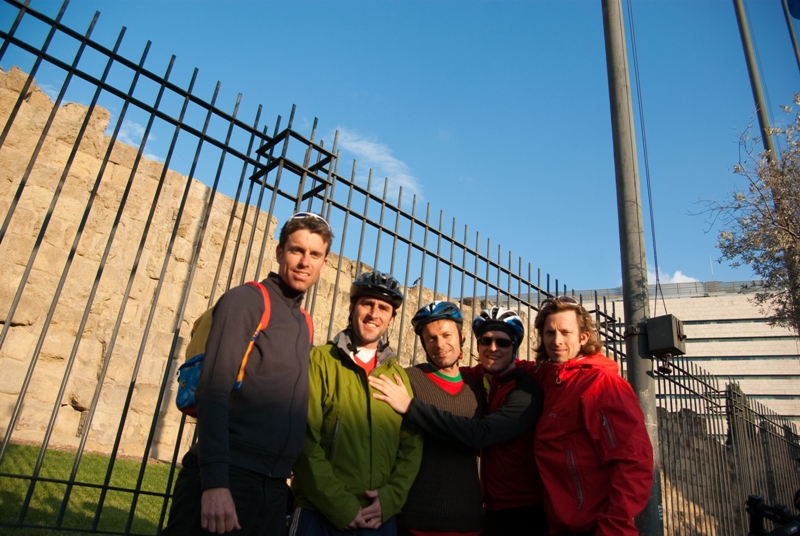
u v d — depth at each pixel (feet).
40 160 32.12
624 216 18.20
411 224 16.14
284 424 7.99
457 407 10.70
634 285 17.53
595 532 9.36
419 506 9.71
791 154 28.96
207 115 12.60
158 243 34.73
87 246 32.17
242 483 7.47
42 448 9.76
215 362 7.61
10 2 10.66
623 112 19.11
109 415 27.32
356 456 9.03
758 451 32.30
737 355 207.72
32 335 27.94
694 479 26.91
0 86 31.91
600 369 10.37
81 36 11.33
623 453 9.34
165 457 28.17
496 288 17.98
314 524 8.66
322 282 38.86
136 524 14.90
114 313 31.91
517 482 10.72
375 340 10.13
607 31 20.25
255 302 8.28
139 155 11.71
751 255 28.78
